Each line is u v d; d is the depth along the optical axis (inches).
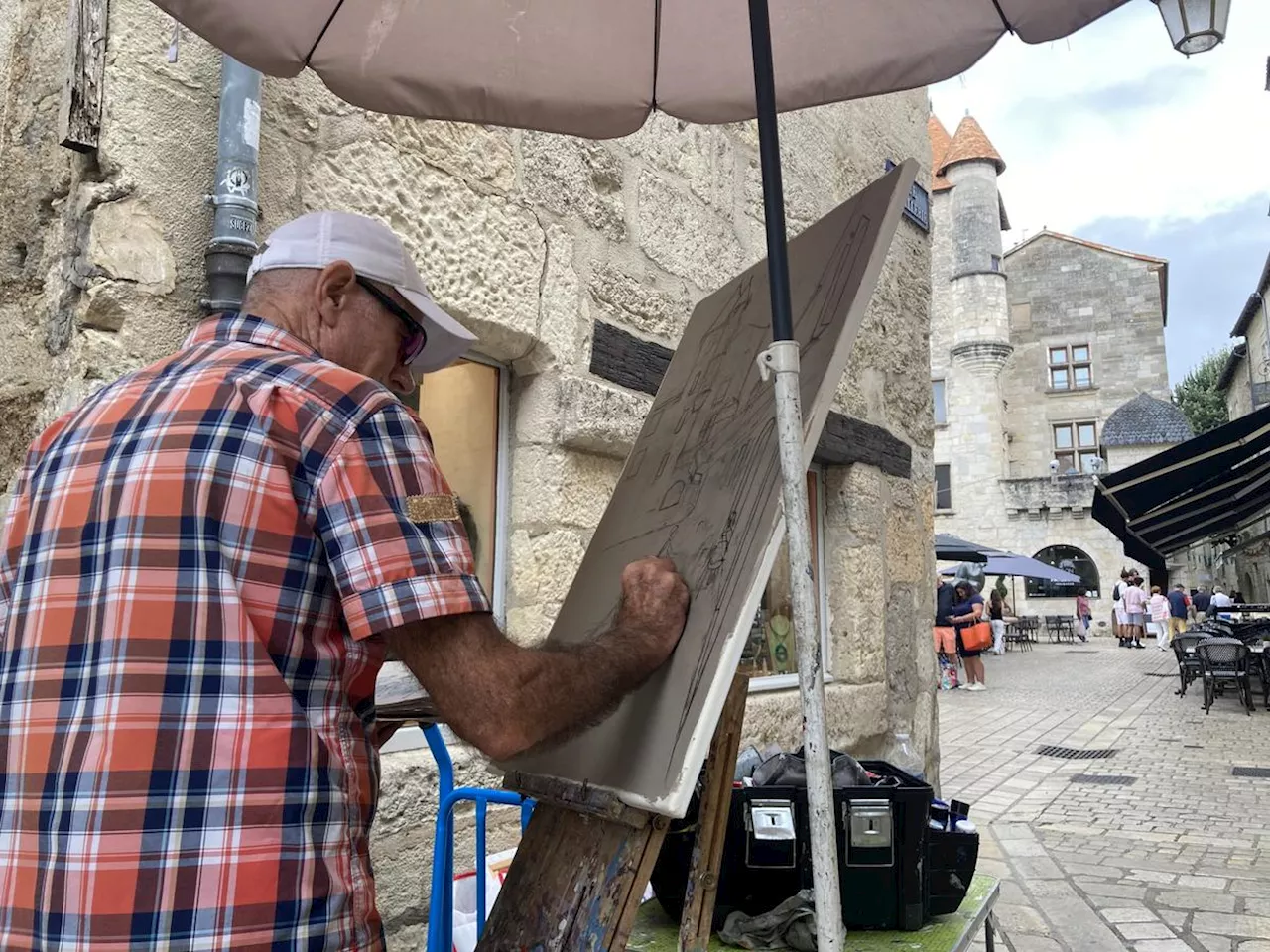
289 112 94.8
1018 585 1115.9
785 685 164.1
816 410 47.3
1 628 42.9
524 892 51.8
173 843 36.2
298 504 40.5
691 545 53.1
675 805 40.9
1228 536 565.0
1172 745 348.5
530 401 121.3
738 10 69.0
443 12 64.0
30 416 84.4
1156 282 1267.2
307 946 37.7
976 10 66.2
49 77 87.3
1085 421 1272.1
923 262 227.0
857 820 76.5
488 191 114.7
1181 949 147.1
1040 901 170.2
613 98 73.7
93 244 80.3
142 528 39.1
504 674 40.0
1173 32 70.6
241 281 85.0
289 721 38.8
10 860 37.8
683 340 76.4
